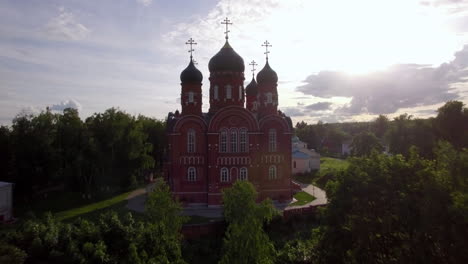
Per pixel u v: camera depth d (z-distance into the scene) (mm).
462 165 25656
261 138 65500
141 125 84688
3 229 50438
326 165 120062
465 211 21859
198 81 65562
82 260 21922
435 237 23734
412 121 90688
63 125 72312
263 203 34531
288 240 45875
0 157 70000
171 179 66438
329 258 29984
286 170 66000
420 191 26469
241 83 66250
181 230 45844
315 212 53156
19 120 69875
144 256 24062
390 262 27344
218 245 44844
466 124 79875
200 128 64000
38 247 22234
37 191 75125
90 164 70875
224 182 62906
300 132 189875
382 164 29516
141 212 58562
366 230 27172
